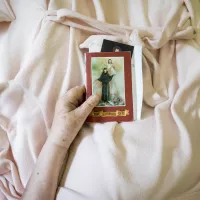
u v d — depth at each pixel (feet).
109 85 2.47
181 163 2.10
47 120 2.53
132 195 1.97
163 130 2.22
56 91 2.55
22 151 2.51
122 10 2.77
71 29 2.61
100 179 2.04
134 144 2.16
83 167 2.18
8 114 2.58
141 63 2.47
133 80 2.49
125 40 2.59
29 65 2.48
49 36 2.54
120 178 1.99
